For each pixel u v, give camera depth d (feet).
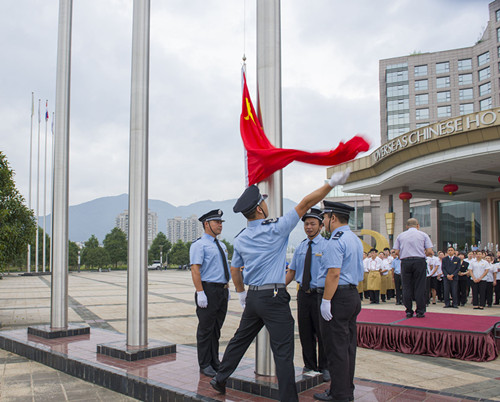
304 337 14.53
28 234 30.48
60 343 19.06
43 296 50.06
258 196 11.80
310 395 12.17
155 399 13.01
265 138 13.34
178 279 97.40
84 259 189.78
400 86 169.78
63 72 21.66
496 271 37.68
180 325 28.73
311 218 14.53
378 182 65.92
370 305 37.35
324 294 11.62
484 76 150.41
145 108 17.53
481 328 19.63
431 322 21.45
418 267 23.08
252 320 11.60
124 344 17.42
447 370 17.28
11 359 18.60
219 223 15.76
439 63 160.35
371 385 13.30
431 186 69.56
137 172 17.26
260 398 11.91
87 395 13.91
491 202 77.30
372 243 129.90
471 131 46.70
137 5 17.78
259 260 11.18
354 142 10.21
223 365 11.94
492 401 11.69
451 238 103.09
